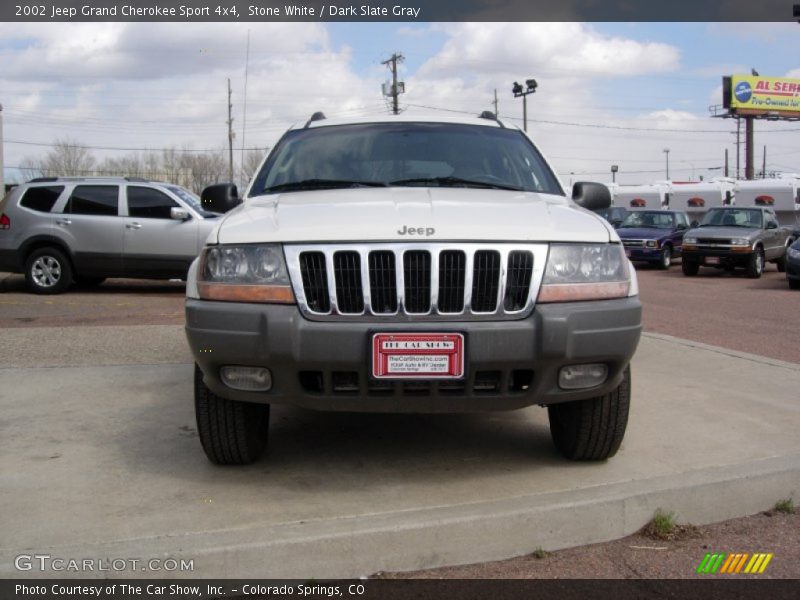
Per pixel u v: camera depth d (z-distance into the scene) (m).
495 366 3.38
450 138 4.97
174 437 4.52
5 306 11.05
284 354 3.36
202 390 3.78
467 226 3.50
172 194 12.83
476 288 3.45
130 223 12.63
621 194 36.88
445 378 3.35
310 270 3.45
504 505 3.37
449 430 4.70
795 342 8.51
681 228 23.88
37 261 12.68
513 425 4.81
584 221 3.80
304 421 4.89
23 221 12.66
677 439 4.46
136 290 13.55
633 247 22.34
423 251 3.42
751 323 10.20
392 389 3.42
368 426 4.79
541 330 3.39
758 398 5.41
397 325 3.35
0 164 21.75
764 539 3.47
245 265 3.49
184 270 12.73
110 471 3.95
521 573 3.15
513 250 3.47
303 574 3.07
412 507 3.45
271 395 3.47
